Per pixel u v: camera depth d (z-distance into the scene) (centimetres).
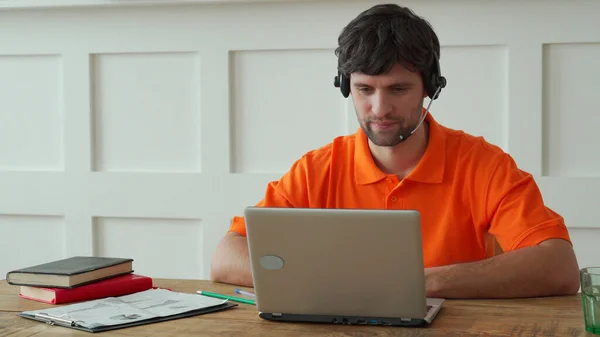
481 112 290
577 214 284
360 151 213
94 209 327
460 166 209
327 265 148
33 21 327
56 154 331
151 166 322
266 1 303
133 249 326
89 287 176
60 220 333
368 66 185
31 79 332
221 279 195
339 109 302
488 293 174
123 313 159
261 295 155
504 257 179
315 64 303
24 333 149
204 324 153
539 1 282
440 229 207
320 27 300
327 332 147
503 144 289
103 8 320
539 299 174
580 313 159
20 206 335
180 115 318
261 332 147
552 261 179
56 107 330
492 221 202
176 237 322
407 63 186
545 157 288
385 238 143
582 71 283
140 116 322
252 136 311
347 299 150
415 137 209
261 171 311
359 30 188
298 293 152
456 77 292
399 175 212
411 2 292
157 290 182
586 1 279
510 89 286
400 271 145
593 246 285
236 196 312
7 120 335
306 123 305
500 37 286
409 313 148
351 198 214
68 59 325
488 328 148
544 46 285
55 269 178
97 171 326
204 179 315
